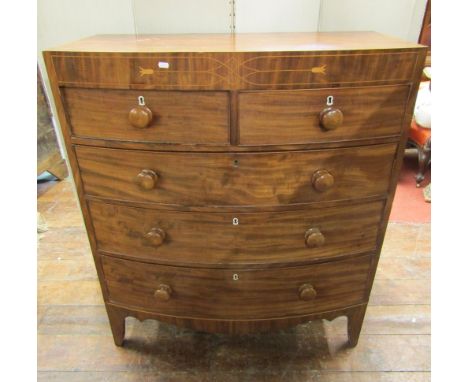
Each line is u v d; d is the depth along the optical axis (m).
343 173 0.98
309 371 1.28
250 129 0.90
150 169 0.97
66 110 0.93
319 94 0.86
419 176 2.38
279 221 1.03
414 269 1.73
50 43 1.31
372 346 1.37
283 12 1.31
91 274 1.73
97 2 1.25
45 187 2.53
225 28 1.32
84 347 1.38
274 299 1.17
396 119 0.93
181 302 1.20
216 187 0.98
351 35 1.14
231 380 1.26
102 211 1.08
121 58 0.84
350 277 1.18
